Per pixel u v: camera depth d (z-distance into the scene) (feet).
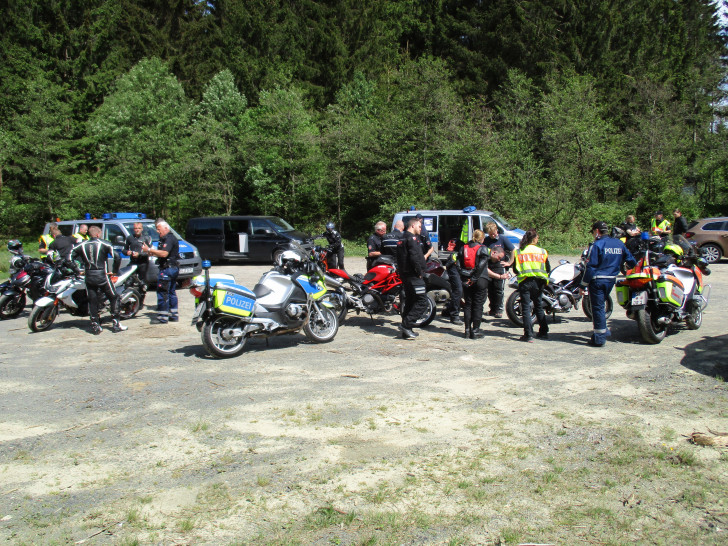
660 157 94.73
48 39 112.27
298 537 10.28
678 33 122.83
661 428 14.83
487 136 80.18
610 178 90.12
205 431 15.30
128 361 23.04
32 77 106.01
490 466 12.92
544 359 21.95
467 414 16.16
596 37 107.34
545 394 17.74
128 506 11.50
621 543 9.88
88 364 22.67
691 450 13.47
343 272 29.55
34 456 13.93
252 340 26.71
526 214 76.64
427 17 133.69
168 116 94.68
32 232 103.71
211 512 11.21
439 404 17.04
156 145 87.04
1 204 94.48
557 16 112.98
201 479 12.60
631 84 103.45
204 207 99.66
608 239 23.71
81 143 103.55
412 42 142.20
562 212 77.56
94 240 28.45
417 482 12.23
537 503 11.30
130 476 12.81
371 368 21.21
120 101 95.35
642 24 114.21
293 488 12.10
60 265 31.01
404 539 10.15
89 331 29.50
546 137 85.66
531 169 81.46
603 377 19.38
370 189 88.43
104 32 117.60
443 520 10.74
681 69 113.91
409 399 17.54
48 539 10.35
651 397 17.24
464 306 26.13
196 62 132.87
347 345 25.21
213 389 18.97
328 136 89.10
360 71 120.47
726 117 106.22
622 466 12.78
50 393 18.86
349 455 13.64
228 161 91.35
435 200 80.23
